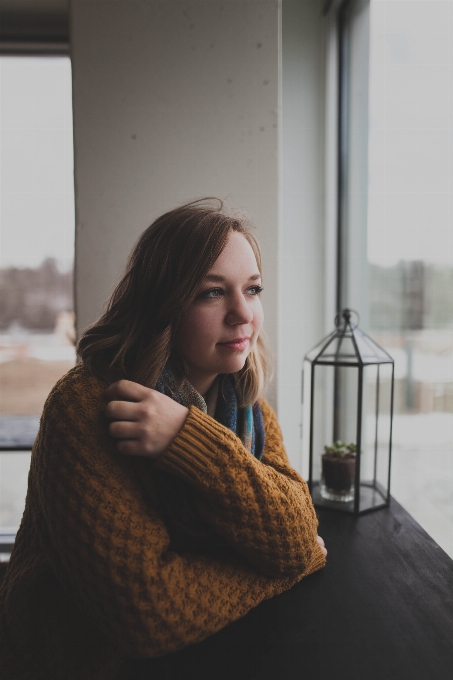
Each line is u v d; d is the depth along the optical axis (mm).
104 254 1175
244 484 647
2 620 709
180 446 629
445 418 1105
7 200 1533
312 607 705
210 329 708
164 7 1142
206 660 592
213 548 722
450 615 687
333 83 1438
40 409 1606
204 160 1171
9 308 1581
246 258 728
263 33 1150
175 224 737
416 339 1246
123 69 1147
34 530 712
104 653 655
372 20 1419
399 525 998
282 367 1510
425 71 1168
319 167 1475
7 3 1475
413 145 1216
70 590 617
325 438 1316
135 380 704
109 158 1162
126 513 595
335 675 564
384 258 1401
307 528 699
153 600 570
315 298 1504
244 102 1164
